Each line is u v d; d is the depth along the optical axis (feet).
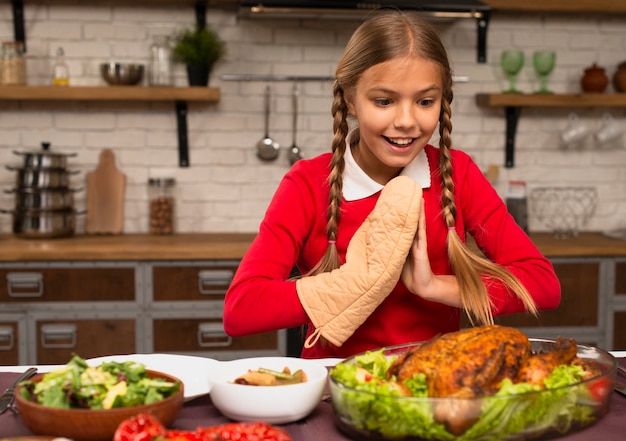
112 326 9.54
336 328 4.42
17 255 9.33
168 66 10.74
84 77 11.14
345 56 4.68
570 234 11.23
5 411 3.54
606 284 10.14
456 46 11.54
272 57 11.31
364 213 5.02
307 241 5.16
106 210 11.12
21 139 11.11
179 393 3.15
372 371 3.47
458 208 5.23
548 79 11.82
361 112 4.54
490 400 2.89
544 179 11.84
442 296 4.69
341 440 3.21
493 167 11.62
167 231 11.05
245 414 3.33
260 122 11.38
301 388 3.33
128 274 9.52
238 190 11.43
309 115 11.41
